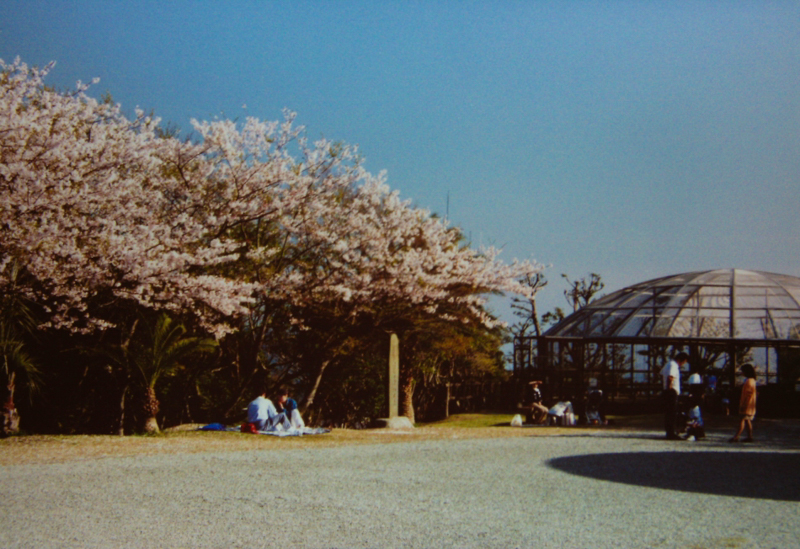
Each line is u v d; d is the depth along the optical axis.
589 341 25.06
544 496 7.35
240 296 16.53
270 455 10.71
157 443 12.59
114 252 14.46
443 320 23.02
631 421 20.97
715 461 10.24
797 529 5.96
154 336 15.15
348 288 20.12
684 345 24.33
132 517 6.37
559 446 12.26
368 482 8.18
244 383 20.36
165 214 17.80
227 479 8.36
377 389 26.17
